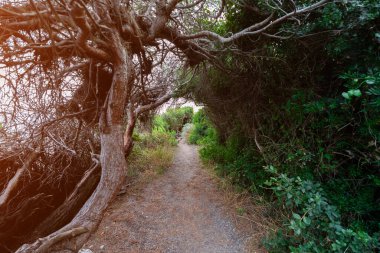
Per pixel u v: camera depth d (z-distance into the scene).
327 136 3.07
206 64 5.30
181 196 5.00
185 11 4.23
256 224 3.71
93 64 2.97
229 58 4.51
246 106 5.07
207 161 6.90
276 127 4.29
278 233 3.00
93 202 2.09
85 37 2.01
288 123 3.88
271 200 4.01
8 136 3.17
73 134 4.14
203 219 4.09
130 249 3.39
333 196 2.79
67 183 4.62
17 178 3.50
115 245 3.47
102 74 3.47
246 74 4.61
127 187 5.45
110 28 2.27
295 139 3.60
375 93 1.85
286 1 3.00
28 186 3.99
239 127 5.69
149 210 4.44
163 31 3.59
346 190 2.88
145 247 3.43
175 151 8.83
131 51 3.12
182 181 5.82
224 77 5.17
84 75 3.46
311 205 2.24
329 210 2.25
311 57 3.41
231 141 6.14
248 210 4.12
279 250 2.89
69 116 3.33
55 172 4.32
